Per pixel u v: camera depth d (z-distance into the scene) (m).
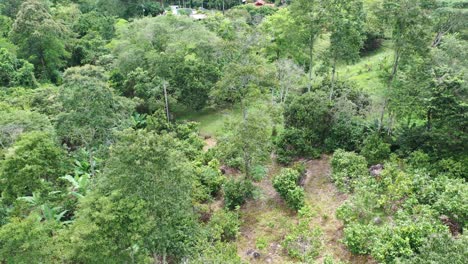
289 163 25.98
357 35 26.45
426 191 19.09
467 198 17.28
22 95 31.80
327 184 23.12
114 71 37.25
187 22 38.81
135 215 13.59
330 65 28.98
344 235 18.42
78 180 23.67
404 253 15.70
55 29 42.00
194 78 34.66
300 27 28.58
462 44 25.27
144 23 40.88
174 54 33.69
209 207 22.41
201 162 25.56
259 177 23.41
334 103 26.09
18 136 21.80
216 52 36.41
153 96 33.75
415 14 22.05
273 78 27.17
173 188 14.92
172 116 35.28
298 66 33.03
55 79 43.75
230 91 27.25
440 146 21.55
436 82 20.58
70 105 21.89
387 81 25.12
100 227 13.52
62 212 21.61
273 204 22.50
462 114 20.00
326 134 26.59
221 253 17.55
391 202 19.69
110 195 14.27
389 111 24.42
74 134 23.12
